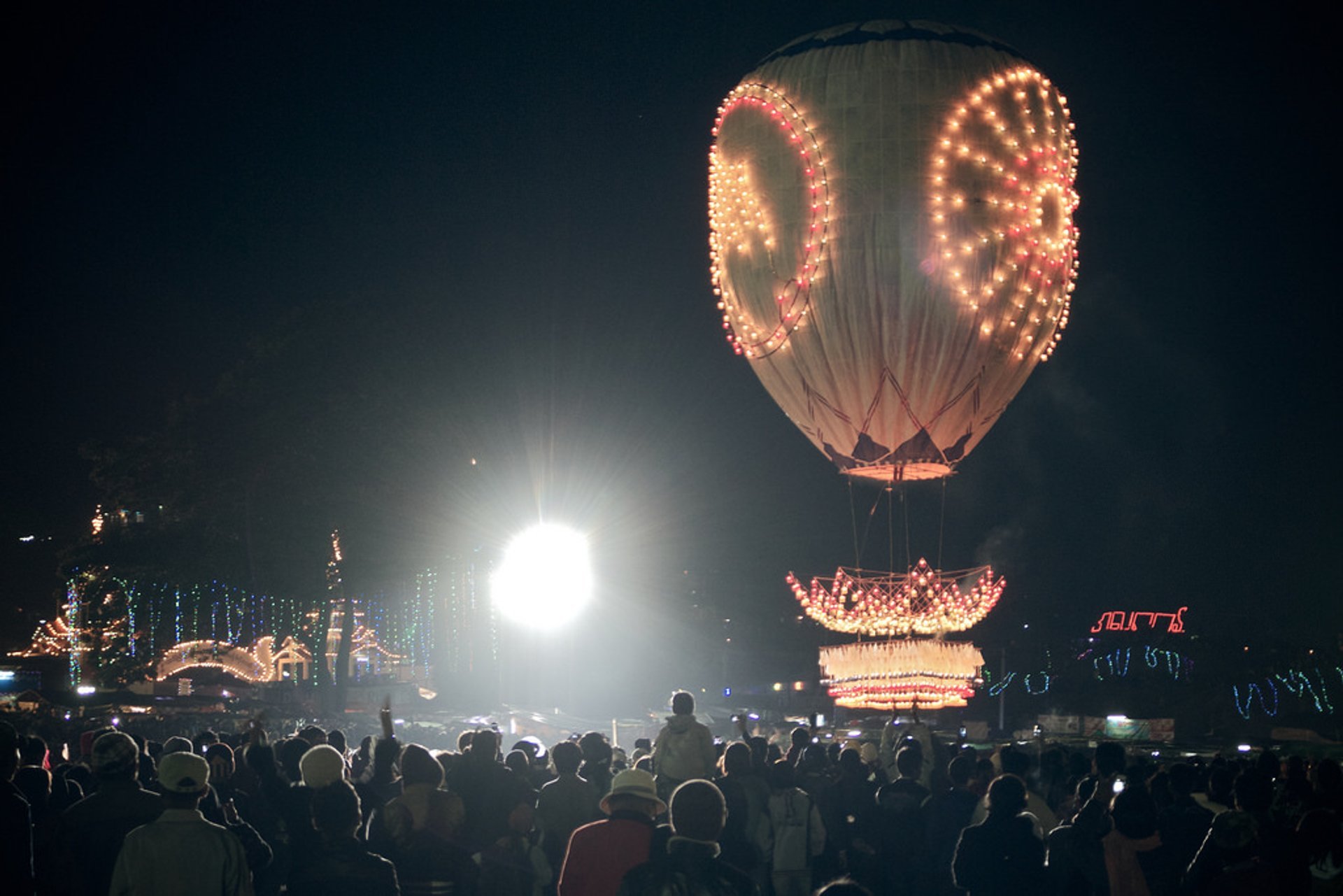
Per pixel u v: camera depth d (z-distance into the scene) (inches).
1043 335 1456.7
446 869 390.3
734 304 1483.8
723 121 1481.3
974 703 1852.9
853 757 589.9
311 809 335.0
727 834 481.4
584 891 340.2
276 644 1991.9
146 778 547.8
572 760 485.1
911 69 1380.4
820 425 1478.8
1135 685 1851.6
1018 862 399.9
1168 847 422.3
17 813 364.5
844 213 1382.9
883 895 550.6
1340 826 386.9
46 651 2244.1
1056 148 1437.0
